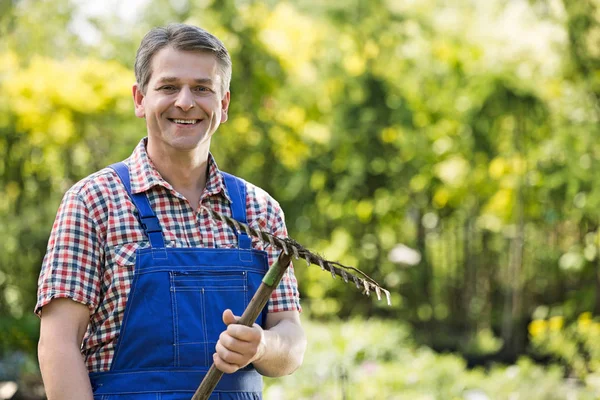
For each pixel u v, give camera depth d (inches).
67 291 74.4
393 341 345.1
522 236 426.3
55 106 369.4
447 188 478.0
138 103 83.7
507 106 401.4
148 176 78.9
